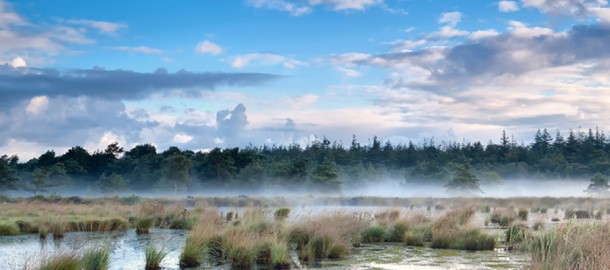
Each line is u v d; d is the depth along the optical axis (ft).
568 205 148.66
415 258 52.54
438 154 581.94
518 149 592.19
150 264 46.88
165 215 96.32
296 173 390.42
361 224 71.05
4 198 197.36
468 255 54.60
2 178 363.97
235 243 50.49
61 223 74.74
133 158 527.40
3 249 58.03
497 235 65.57
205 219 78.54
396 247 62.08
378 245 64.28
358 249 60.34
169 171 394.11
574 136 616.80
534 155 566.77
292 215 90.07
